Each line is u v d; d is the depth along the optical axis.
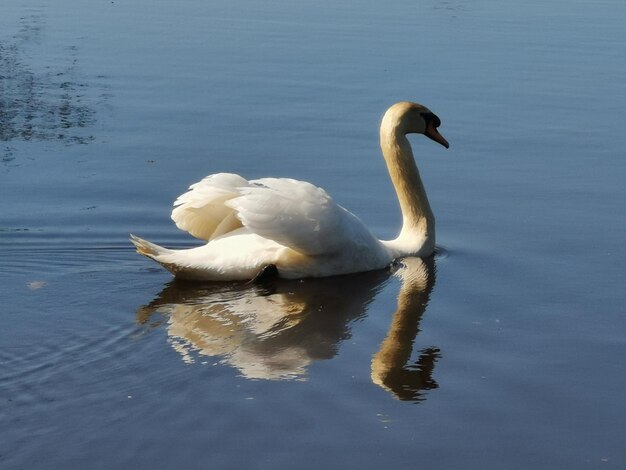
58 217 13.68
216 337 10.32
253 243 12.09
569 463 8.23
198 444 8.23
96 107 18.34
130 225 13.59
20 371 9.33
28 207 13.98
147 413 8.66
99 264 12.31
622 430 8.74
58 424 8.42
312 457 8.14
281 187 12.02
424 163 16.25
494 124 17.95
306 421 8.66
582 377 9.70
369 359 9.95
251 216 11.70
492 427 8.73
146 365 9.55
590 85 20.11
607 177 15.58
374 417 8.79
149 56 21.45
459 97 19.27
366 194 14.94
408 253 13.05
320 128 17.45
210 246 12.03
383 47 22.34
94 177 15.15
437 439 8.51
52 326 10.38
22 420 8.47
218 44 22.42
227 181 12.11
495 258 12.85
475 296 11.68
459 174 15.73
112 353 9.79
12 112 18.00
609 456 8.34
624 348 10.32
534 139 17.23
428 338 10.51
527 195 14.90
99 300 11.18
